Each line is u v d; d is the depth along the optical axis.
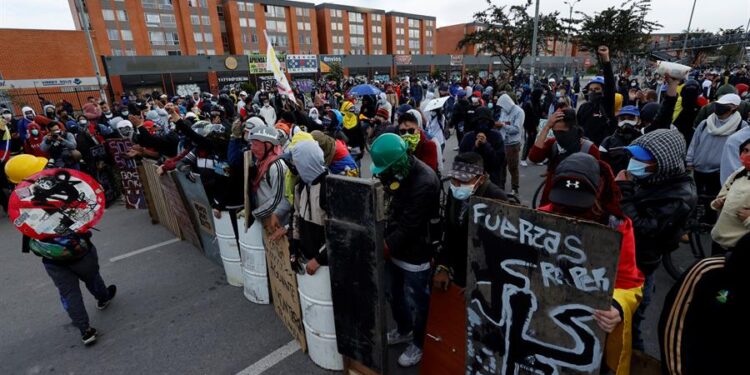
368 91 10.83
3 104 20.80
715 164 4.16
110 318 3.76
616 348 1.64
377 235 2.11
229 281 4.23
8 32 28.47
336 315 2.55
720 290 1.36
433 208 2.38
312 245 2.60
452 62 56.59
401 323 2.96
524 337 1.76
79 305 3.33
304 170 2.49
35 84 29.64
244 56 40.31
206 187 4.27
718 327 1.37
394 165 2.23
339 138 6.26
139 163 5.95
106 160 7.52
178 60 36.84
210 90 38.88
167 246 5.37
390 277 2.78
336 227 2.30
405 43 79.75
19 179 3.16
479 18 22.34
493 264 1.80
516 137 6.18
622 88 12.55
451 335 2.27
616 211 1.69
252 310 3.71
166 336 3.42
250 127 3.65
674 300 1.51
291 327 3.23
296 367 2.94
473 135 5.00
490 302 1.85
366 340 2.42
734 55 36.78
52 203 3.17
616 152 3.84
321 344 2.80
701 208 4.07
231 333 3.39
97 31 49.09
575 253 1.51
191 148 4.61
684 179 2.26
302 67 37.59
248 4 60.03
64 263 3.26
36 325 3.75
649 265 2.32
